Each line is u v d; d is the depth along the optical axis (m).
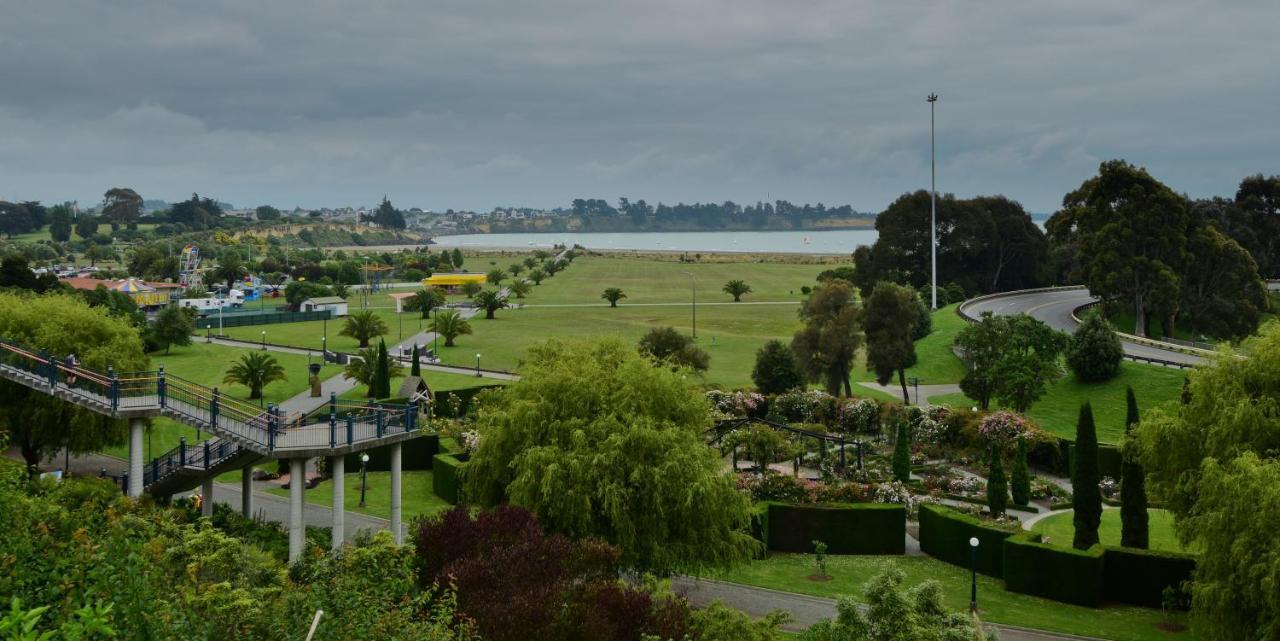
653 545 43.94
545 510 44.69
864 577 51.28
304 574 32.72
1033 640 42.12
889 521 55.97
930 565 53.69
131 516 28.42
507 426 48.72
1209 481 39.75
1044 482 68.88
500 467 48.81
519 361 63.50
